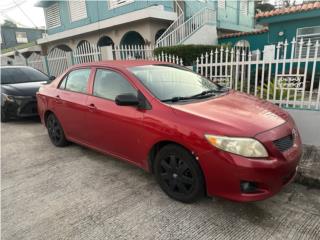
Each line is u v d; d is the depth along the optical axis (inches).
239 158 96.3
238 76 201.2
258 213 108.5
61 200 124.9
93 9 616.4
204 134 102.1
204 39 508.7
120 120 132.6
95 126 151.3
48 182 143.2
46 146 201.2
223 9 641.0
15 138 227.3
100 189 133.0
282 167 99.5
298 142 115.0
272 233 96.8
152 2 513.7
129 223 105.9
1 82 288.7
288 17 418.3
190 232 99.2
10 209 120.0
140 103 125.4
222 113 111.5
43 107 198.1
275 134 102.9
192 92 137.0
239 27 711.1
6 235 103.1
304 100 174.2
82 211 115.3
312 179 126.4
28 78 305.1
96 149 159.8
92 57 341.1
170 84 137.9
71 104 166.6
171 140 111.5
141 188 131.8
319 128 165.8
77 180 143.6
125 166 158.4
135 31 520.7
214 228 100.7
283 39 441.7
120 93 137.8
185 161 109.8
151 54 358.3
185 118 109.6
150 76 138.9
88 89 158.6
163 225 103.7
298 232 96.8
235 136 98.0
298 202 115.2
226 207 112.9
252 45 535.5
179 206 115.0
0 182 146.0
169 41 440.8
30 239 100.2
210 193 105.4
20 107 263.4
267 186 98.3
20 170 160.2
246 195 98.2
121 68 142.2
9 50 984.9
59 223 108.1
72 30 621.6
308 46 165.6
